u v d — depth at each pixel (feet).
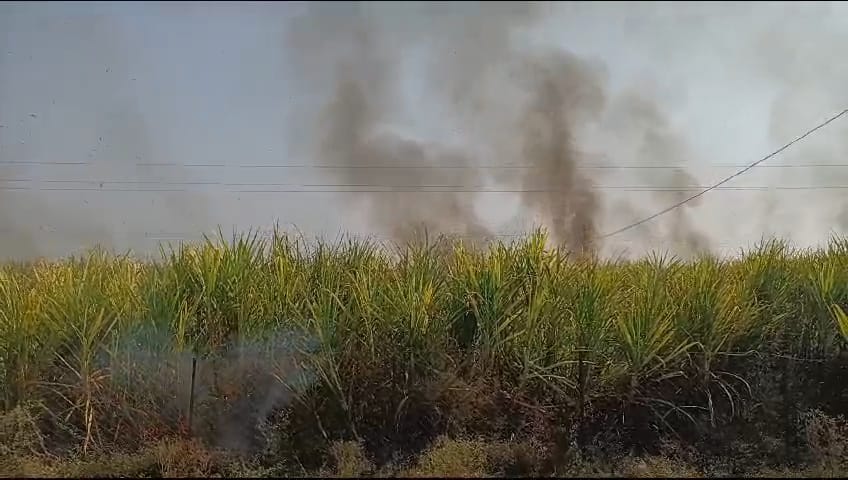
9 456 17.81
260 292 20.42
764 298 23.13
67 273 21.91
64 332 19.29
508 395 19.58
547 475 17.40
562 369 19.86
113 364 18.85
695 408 20.13
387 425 19.21
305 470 17.65
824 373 21.29
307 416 19.07
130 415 18.85
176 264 20.42
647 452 19.12
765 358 20.93
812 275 22.63
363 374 19.45
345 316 19.61
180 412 18.71
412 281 19.90
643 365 19.25
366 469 17.34
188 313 19.19
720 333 20.12
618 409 20.04
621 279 23.52
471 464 17.47
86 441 18.30
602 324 19.84
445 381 18.99
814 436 18.80
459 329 20.51
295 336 19.40
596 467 17.67
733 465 18.22
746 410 20.06
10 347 19.27
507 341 19.75
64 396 19.11
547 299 20.12
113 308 19.74
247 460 17.84
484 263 21.18
